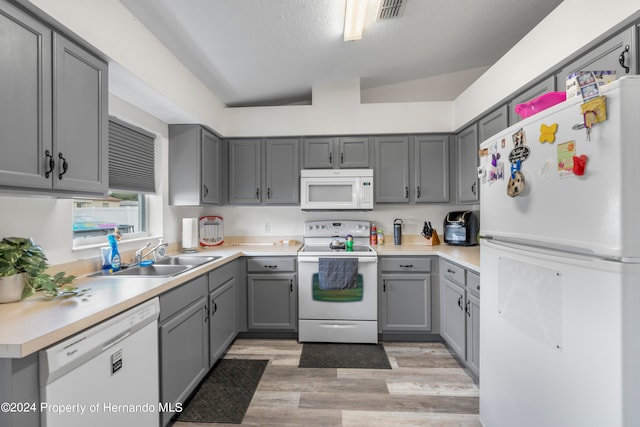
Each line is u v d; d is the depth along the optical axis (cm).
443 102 286
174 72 208
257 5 169
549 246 99
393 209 316
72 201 163
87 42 133
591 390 84
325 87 290
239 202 299
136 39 167
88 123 136
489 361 136
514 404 117
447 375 210
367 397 186
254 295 270
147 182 236
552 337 97
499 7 196
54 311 105
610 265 78
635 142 75
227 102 302
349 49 231
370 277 259
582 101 84
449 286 238
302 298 263
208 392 192
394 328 262
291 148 296
